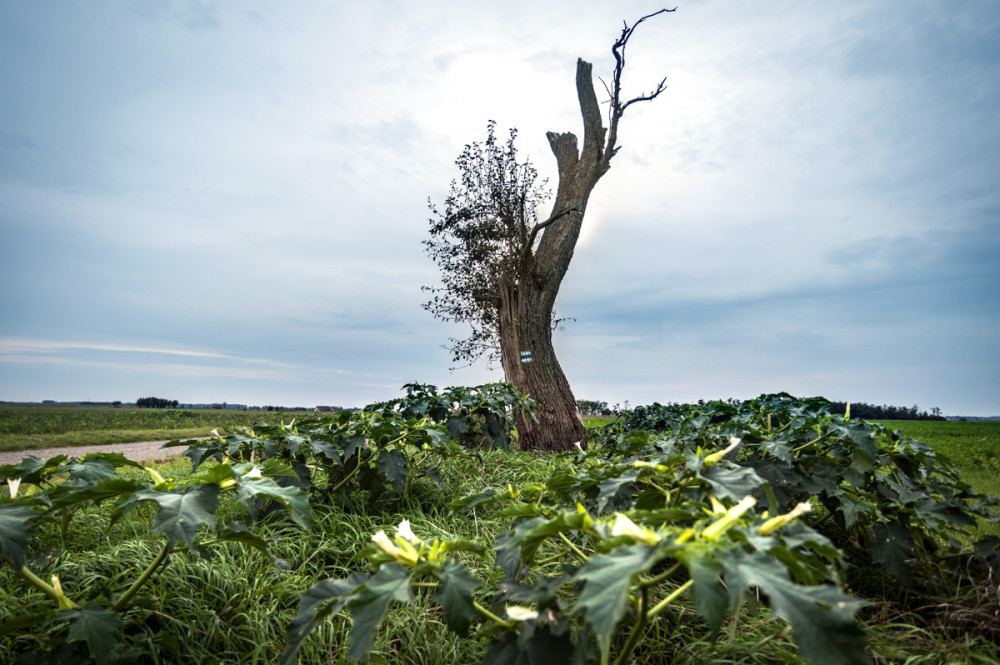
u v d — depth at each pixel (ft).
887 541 8.91
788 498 9.10
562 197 37.50
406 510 14.23
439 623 8.78
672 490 7.26
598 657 5.86
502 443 20.29
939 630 8.28
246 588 9.13
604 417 47.50
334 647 8.14
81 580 8.82
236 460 12.94
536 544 6.36
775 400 14.80
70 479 8.93
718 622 3.79
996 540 9.28
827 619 3.82
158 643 7.57
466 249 37.91
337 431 14.07
